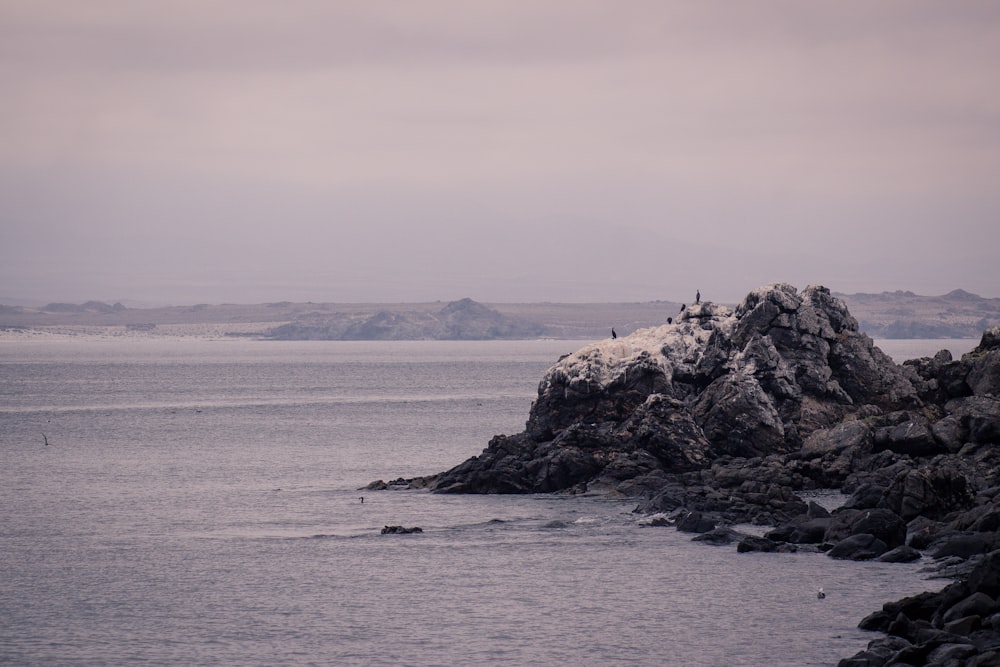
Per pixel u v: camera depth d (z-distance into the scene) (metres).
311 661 79.69
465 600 94.38
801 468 143.38
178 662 79.75
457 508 139.25
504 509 137.88
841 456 144.75
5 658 80.69
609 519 128.50
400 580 101.38
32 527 130.12
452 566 106.50
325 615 90.81
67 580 103.12
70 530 128.00
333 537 121.62
